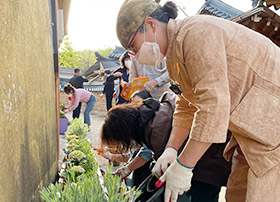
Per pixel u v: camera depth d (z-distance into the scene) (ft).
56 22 9.71
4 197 3.01
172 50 4.21
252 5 22.71
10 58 3.36
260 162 3.91
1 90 2.96
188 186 4.33
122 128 5.62
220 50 3.76
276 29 12.21
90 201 3.90
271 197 3.89
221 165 5.69
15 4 3.68
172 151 5.35
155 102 5.95
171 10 4.33
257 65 3.92
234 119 3.91
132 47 4.53
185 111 5.47
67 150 9.49
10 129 3.30
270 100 3.87
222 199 10.16
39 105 5.52
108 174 4.49
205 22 3.92
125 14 4.30
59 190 4.02
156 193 5.11
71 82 27.84
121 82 14.32
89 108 23.86
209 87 3.67
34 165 4.78
